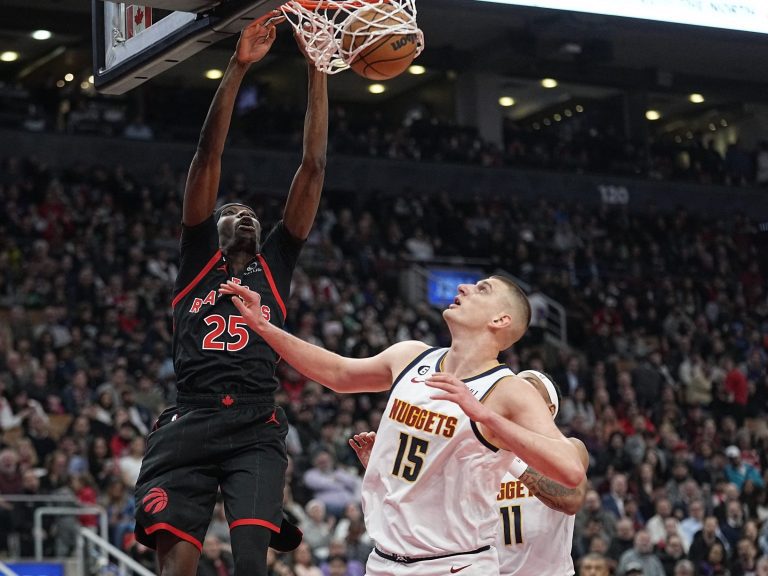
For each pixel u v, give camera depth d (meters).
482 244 23.89
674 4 17.38
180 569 4.27
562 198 26.59
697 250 26.22
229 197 22.34
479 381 3.93
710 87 28.69
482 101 27.67
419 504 3.89
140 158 23.19
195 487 4.36
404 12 4.33
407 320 19.88
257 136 24.78
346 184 24.72
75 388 14.63
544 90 29.06
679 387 20.70
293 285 19.19
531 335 21.44
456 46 26.06
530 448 3.51
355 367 4.22
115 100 24.41
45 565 10.86
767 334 23.91
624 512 14.54
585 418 17.52
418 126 26.39
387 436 3.98
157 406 14.57
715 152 28.98
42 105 23.52
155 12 4.36
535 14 20.16
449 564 3.86
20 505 10.97
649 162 28.00
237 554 4.19
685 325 23.22
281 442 4.48
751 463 17.03
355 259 22.03
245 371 4.41
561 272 24.12
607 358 21.30
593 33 22.05
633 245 25.72
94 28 4.77
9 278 18.06
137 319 17.41
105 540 11.23
